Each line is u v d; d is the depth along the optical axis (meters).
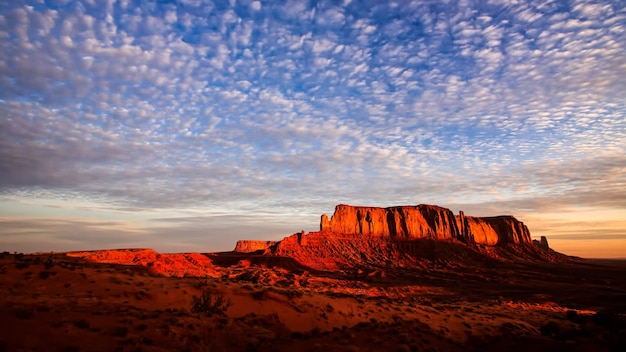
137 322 20.09
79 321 18.16
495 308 56.94
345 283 95.94
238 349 21.59
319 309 35.50
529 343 25.27
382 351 22.67
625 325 32.41
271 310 32.56
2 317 16.83
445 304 62.22
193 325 21.55
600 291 96.50
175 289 32.47
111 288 29.11
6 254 34.09
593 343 22.64
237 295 34.34
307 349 22.45
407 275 121.06
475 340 29.89
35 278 27.52
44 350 14.54
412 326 30.67
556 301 80.62
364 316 37.41
